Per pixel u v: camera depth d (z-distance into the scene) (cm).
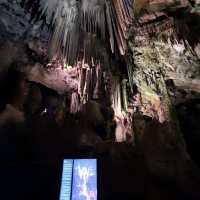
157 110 875
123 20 684
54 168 712
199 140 950
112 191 689
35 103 830
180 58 764
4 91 774
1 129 684
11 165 687
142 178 732
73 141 782
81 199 575
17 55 746
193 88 871
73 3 681
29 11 652
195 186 723
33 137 742
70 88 873
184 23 710
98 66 774
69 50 693
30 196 661
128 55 812
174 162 770
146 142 823
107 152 775
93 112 877
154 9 707
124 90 821
